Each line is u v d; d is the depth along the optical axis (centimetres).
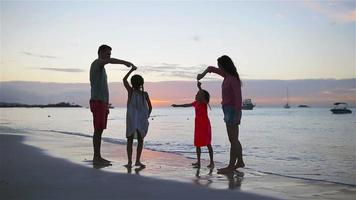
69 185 563
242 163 736
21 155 909
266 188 561
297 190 550
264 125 4191
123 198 485
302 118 7494
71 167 731
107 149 1102
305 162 1048
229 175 677
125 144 1290
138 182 590
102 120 787
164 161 871
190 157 1002
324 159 1126
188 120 5916
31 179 609
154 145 1482
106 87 796
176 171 716
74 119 5488
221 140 1783
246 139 2050
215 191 533
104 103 792
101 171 688
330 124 4425
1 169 705
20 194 504
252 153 1295
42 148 1076
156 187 554
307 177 777
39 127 2969
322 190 552
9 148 1066
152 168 748
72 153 967
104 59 782
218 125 3859
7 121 4369
